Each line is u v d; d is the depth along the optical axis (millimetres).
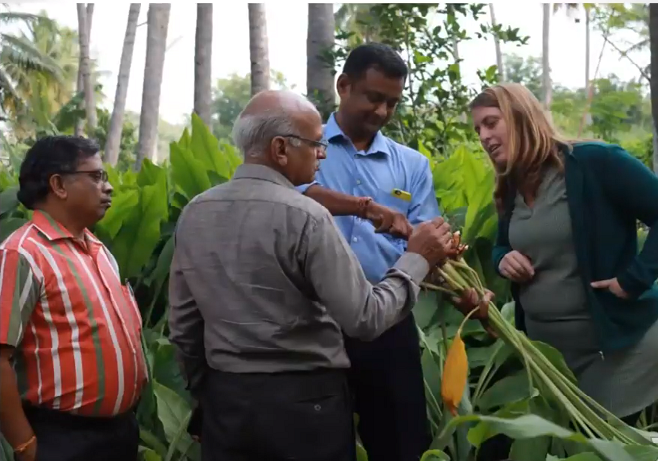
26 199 2016
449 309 2996
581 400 2381
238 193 1858
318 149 1899
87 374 1956
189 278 1903
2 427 1887
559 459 2154
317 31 6836
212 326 1881
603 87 9789
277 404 1826
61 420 1951
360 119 2232
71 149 2012
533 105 2352
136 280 3090
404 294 1911
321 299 1786
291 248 1782
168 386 2693
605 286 2336
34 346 1925
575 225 2330
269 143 1857
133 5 16469
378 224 2076
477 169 3533
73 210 2020
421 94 5750
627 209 2342
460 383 2258
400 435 2252
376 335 1826
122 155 22531
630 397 2432
